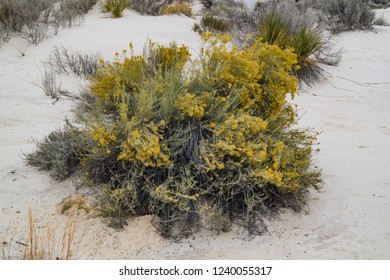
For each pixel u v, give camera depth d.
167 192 3.89
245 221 3.95
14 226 3.72
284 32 8.33
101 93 4.75
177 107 4.29
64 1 13.05
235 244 3.68
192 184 3.99
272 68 4.88
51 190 4.29
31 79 7.74
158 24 12.41
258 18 9.86
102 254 3.47
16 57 8.81
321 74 8.53
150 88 4.54
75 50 9.36
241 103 4.61
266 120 4.47
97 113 4.50
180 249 3.60
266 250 3.59
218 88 4.66
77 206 4.05
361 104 7.31
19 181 4.39
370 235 3.77
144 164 4.04
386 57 9.99
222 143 3.98
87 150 4.36
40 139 5.44
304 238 3.74
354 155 5.36
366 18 12.70
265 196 4.17
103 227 3.77
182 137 4.23
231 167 4.04
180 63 5.24
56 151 4.61
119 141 4.23
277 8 9.68
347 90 8.01
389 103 7.36
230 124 4.15
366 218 4.03
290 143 4.54
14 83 7.50
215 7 17.83
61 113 6.37
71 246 3.52
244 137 4.24
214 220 3.83
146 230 3.78
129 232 3.74
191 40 10.63
